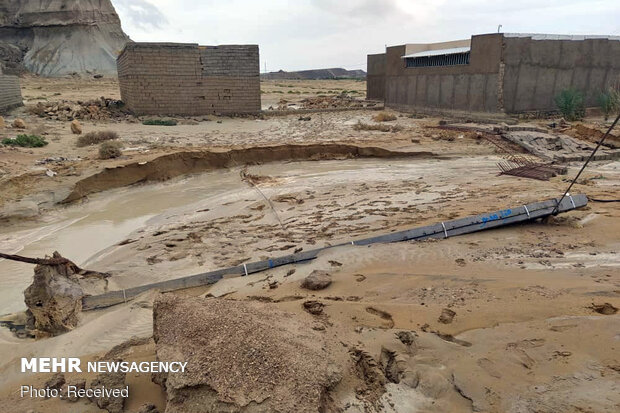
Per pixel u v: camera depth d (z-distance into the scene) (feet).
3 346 19.45
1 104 78.79
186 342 13.98
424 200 38.06
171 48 82.07
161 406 13.82
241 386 12.08
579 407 11.56
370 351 14.43
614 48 82.48
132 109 83.71
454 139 64.34
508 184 42.09
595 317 15.94
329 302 19.24
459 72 84.17
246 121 84.53
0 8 232.53
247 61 87.25
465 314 17.53
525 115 79.15
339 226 32.73
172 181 48.29
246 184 47.16
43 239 32.78
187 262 27.84
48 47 225.56
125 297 23.45
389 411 12.37
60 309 21.07
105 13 254.88
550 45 77.87
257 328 14.23
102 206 40.34
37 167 43.14
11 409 14.28
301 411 11.41
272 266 25.99
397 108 102.99
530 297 18.52
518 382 12.92
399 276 22.48
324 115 93.76
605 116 77.71
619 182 41.52
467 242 27.30
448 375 13.50
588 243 25.77
